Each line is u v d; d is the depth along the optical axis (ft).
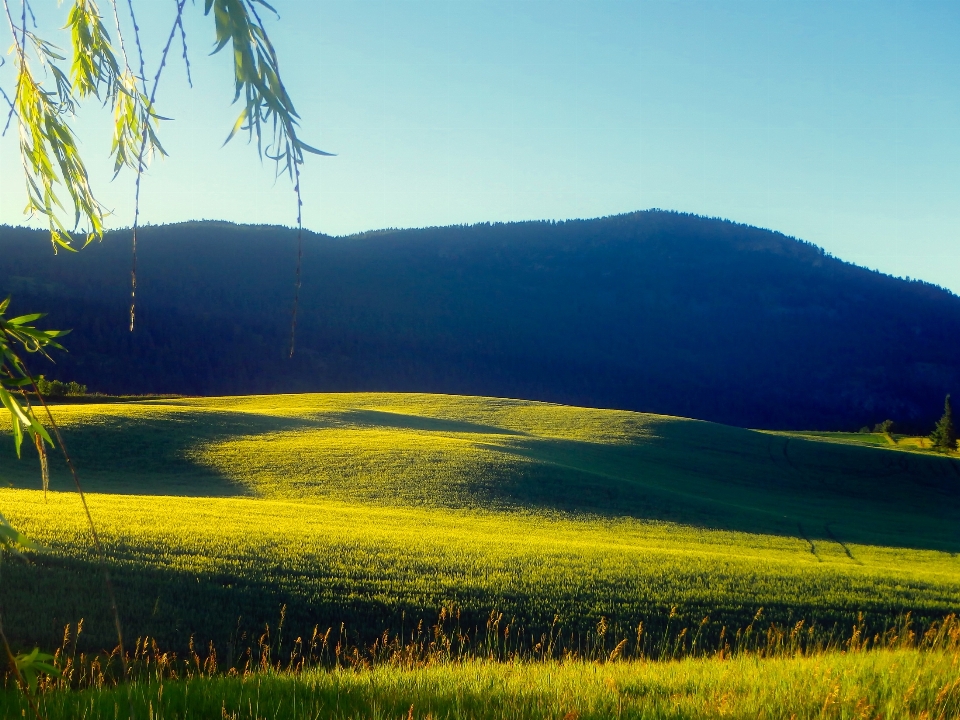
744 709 23.16
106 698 23.15
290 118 7.73
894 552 112.16
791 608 61.98
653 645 51.75
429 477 131.44
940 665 29.60
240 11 7.66
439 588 57.82
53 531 59.26
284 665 42.55
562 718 22.20
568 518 113.91
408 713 22.63
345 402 260.42
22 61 10.62
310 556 62.69
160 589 49.93
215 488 120.98
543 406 265.95
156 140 9.17
